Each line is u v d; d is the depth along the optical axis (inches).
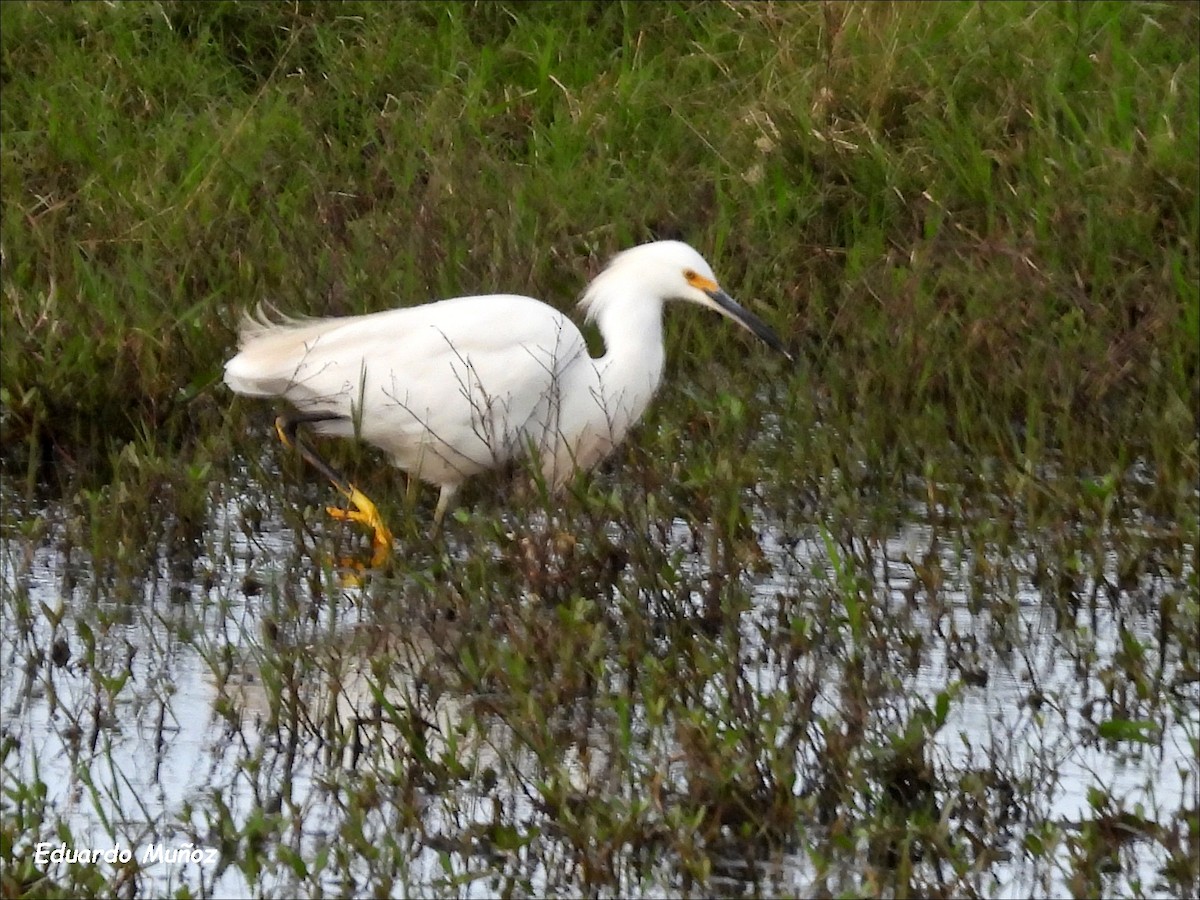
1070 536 412.8
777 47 633.0
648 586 392.2
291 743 341.4
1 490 461.1
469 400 424.2
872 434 470.9
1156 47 624.4
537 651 359.9
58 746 342.0
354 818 302.2
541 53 652.1
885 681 359.3
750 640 385.7
